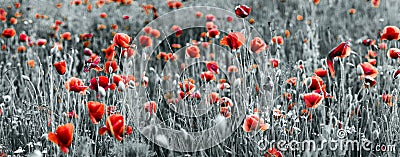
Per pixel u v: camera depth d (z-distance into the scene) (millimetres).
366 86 2844
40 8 7152
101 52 5430
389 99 3148
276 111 2836
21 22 6566
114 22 6816
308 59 4371
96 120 2225
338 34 6109
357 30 6254
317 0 6164
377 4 6449
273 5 7445
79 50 5648
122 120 2143
